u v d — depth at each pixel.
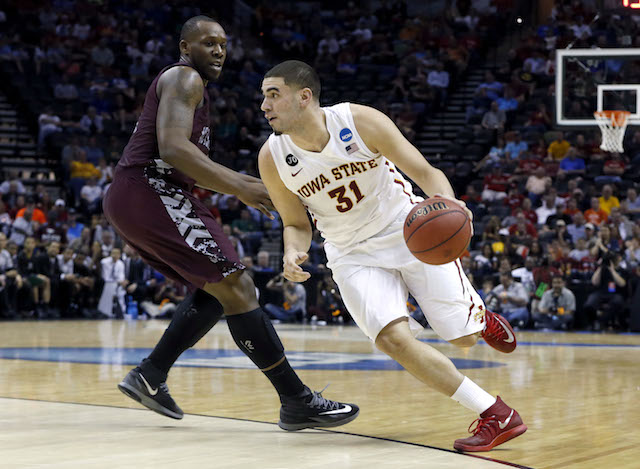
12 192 13.86
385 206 2.90
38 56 17.09
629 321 10.98
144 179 3.04
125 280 12.93
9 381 4.60
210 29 3.10
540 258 11.59
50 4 18.38
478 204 13.98
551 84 17.00
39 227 13.11
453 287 2.85
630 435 2.95
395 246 2.89
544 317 11.20
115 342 7.86
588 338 9.49
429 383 2.75
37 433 2.88
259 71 19.05
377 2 20.50
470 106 16.97
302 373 5.15
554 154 15.03
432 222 2.47
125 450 2.57
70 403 3.69
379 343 2.80
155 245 3.05
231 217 14.59
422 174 2.71
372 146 2.78
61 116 16.34
